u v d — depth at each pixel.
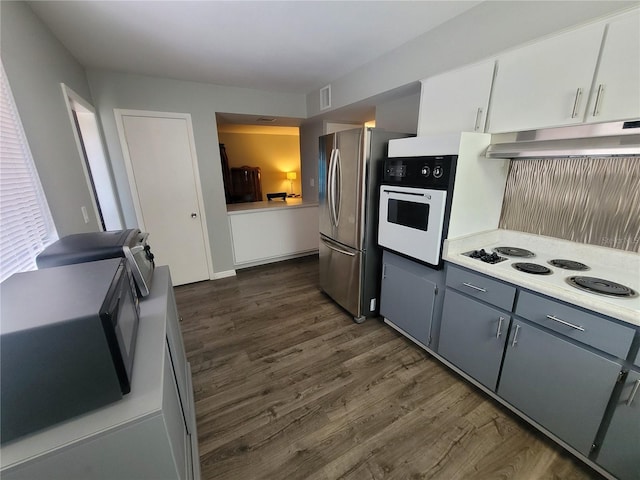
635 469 1.12
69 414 0.67
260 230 3.92
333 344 2.23
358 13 1.72
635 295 1.19
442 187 1.68
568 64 1.30
